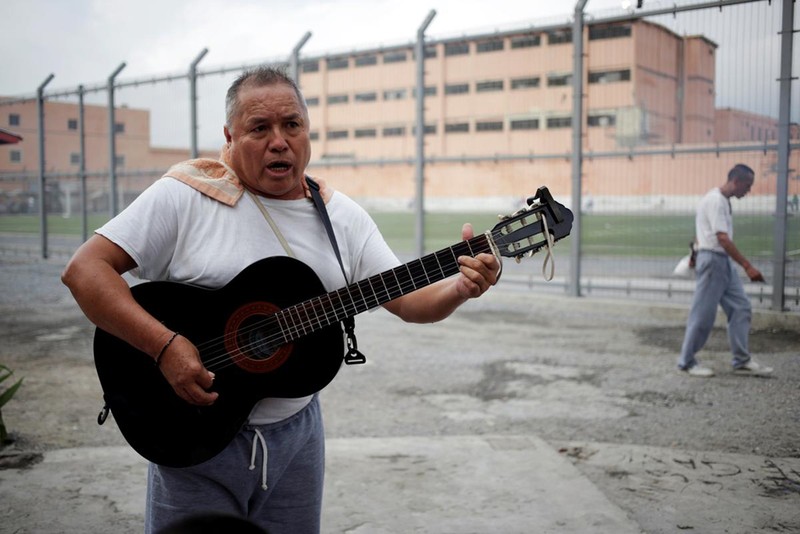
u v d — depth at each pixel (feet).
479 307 34.04
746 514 11.59
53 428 16.38
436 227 39.96
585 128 33.55
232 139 6.87
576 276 33.83
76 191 59.11
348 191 45.06
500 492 12.32
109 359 6.87
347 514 11.50
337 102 45.93
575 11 32.96
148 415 6.77
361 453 14.35
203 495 6.82
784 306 27.76
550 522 11.14
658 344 25.72
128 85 48.16
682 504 12.03
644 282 32.91
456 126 71.77
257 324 6.87
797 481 12.95
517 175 38.47
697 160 30.78
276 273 6.89
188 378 6.24
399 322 30.96
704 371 21.01
